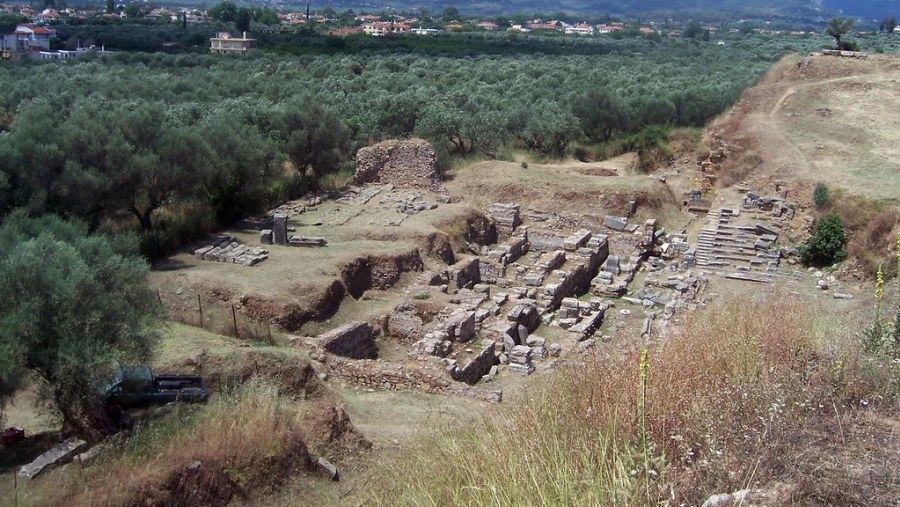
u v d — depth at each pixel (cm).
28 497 1149
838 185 3309
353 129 4478
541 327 2534
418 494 858
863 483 671
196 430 1323
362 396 1892
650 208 3619
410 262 2788
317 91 6091
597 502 666
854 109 4362
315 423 1488
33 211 2542
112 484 1165
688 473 722
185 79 6238
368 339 2253
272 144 3600
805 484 675
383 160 3900
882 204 3048
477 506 761
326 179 3916
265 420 1384
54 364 1370
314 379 1748
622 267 3170
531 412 924
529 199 3697
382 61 8212
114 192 2739
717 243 3253
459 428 1174
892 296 2302
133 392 1497
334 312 2377
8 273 1417
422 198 3650
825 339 1180
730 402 841
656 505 675
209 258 2692
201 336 2000
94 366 1368
